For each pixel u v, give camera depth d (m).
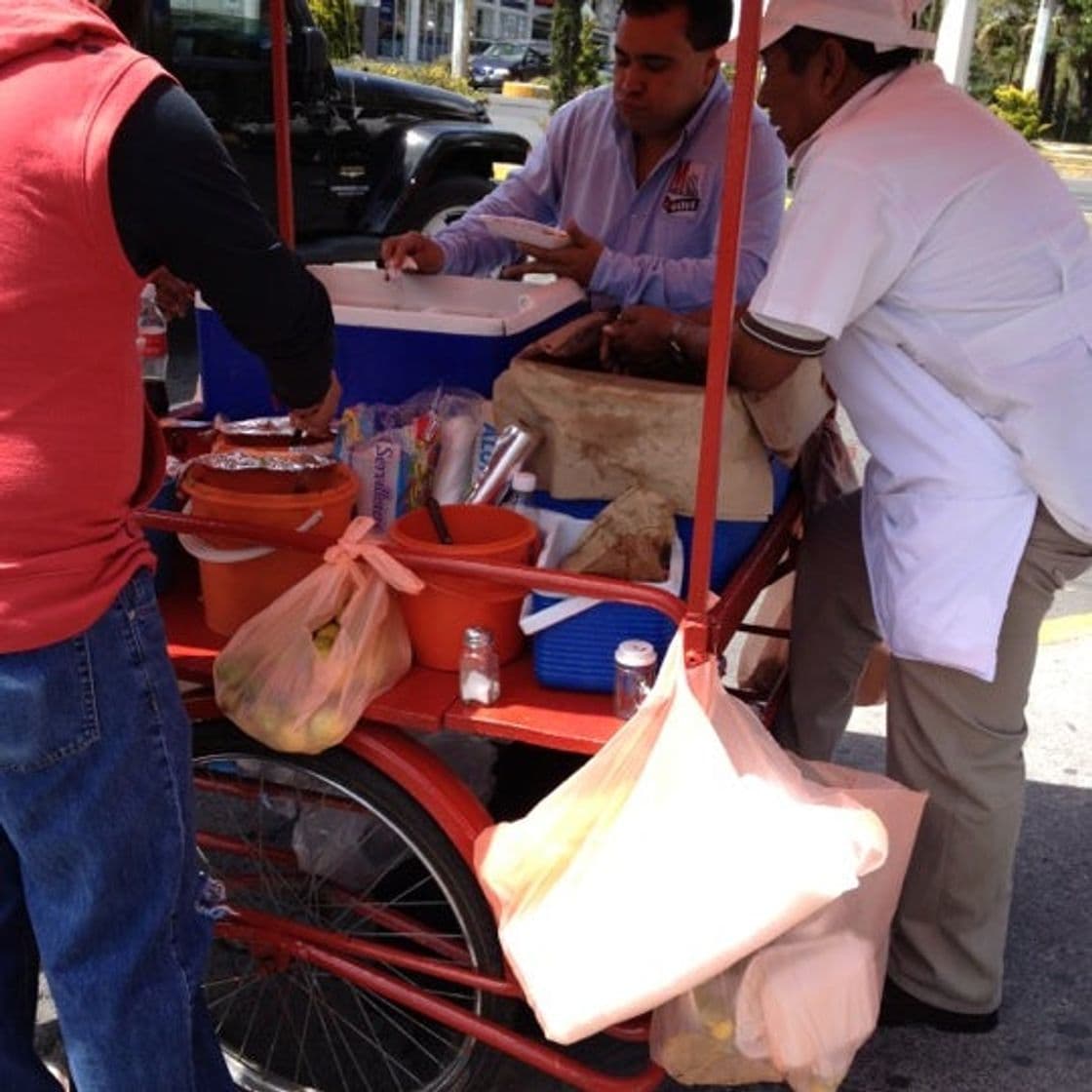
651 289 2.52
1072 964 2.58
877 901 1.90
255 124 6.07
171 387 4.89
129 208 1.36
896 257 1.90
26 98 1.33
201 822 2.49
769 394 2.00
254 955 2.14
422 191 6.92
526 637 2.01
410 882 2.23
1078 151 27.33
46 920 1.57
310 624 1.86
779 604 2.92
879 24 1.96
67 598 1.45
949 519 2.00
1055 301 1.93
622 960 1.63
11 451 1.40
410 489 2.16
